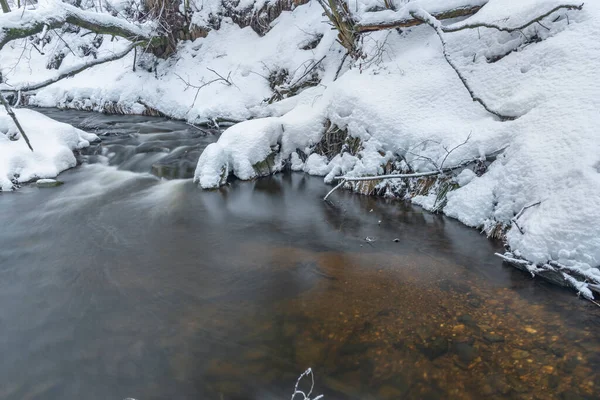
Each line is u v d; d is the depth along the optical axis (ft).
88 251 18.86
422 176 21.70
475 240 18.08
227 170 27.48
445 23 27.94
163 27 46.47
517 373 10.39
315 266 16.42
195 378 11.10
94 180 29.45
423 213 21.26
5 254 18.88
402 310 13.09
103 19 38.99
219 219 22.25
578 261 13.87
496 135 19.60
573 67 18.47
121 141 37.17
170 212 23.39
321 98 30.66
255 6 45.27
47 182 28.45
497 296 13.79
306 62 37.37
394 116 24.04
